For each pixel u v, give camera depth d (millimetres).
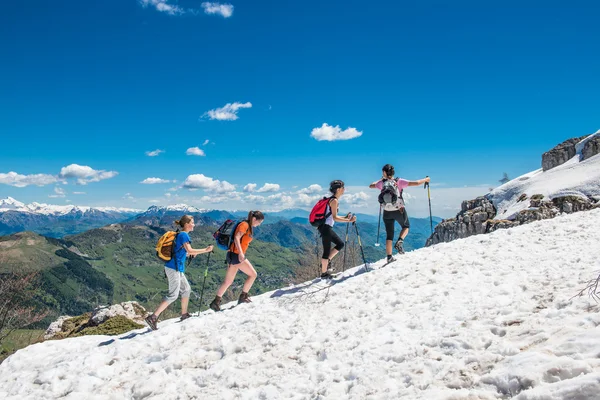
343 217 11211
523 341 4621
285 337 7297
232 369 6285
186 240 9922
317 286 10383
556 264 7797
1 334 34312
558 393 3240
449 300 7148
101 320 17703
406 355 5285
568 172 46969
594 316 4543
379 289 8883
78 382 6867
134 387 6363
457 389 4090
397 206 10977
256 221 10547
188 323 9188
